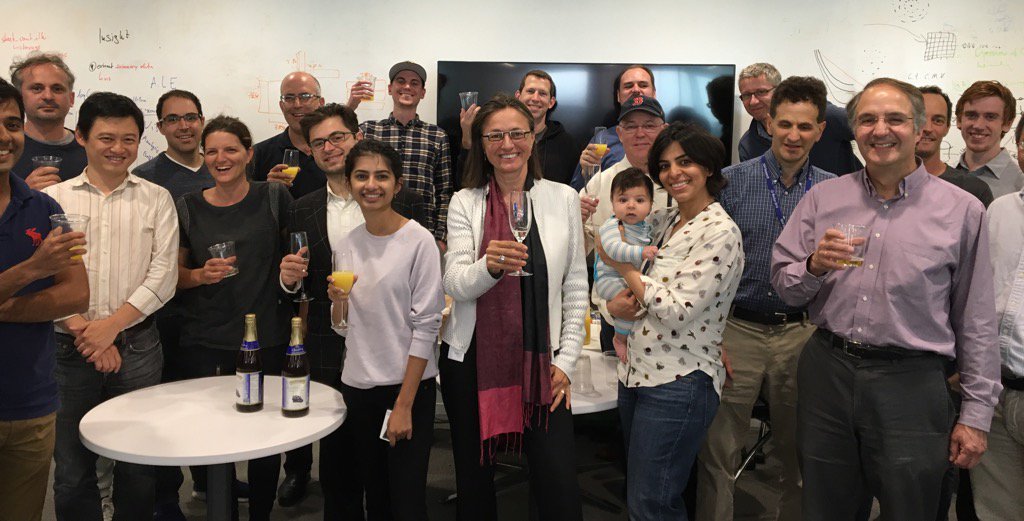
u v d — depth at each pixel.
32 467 1.93
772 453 2.61
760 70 3.80
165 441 1.84
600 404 2.23
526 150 2.04
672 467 2.12
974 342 1.88
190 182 3.23
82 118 2.37
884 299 1.90
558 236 2.08
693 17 4.54
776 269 2.18
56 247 1.71
